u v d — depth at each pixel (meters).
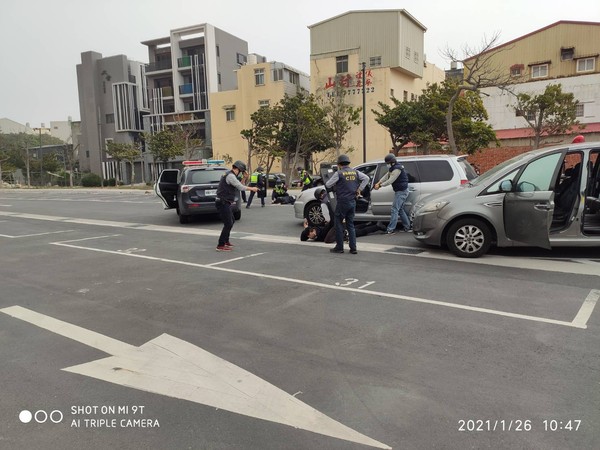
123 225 14.16
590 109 34.91
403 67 38.19
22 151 70.25
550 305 5.23
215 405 3.36
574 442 2.83
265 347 4.35
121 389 3.63
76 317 5.41
